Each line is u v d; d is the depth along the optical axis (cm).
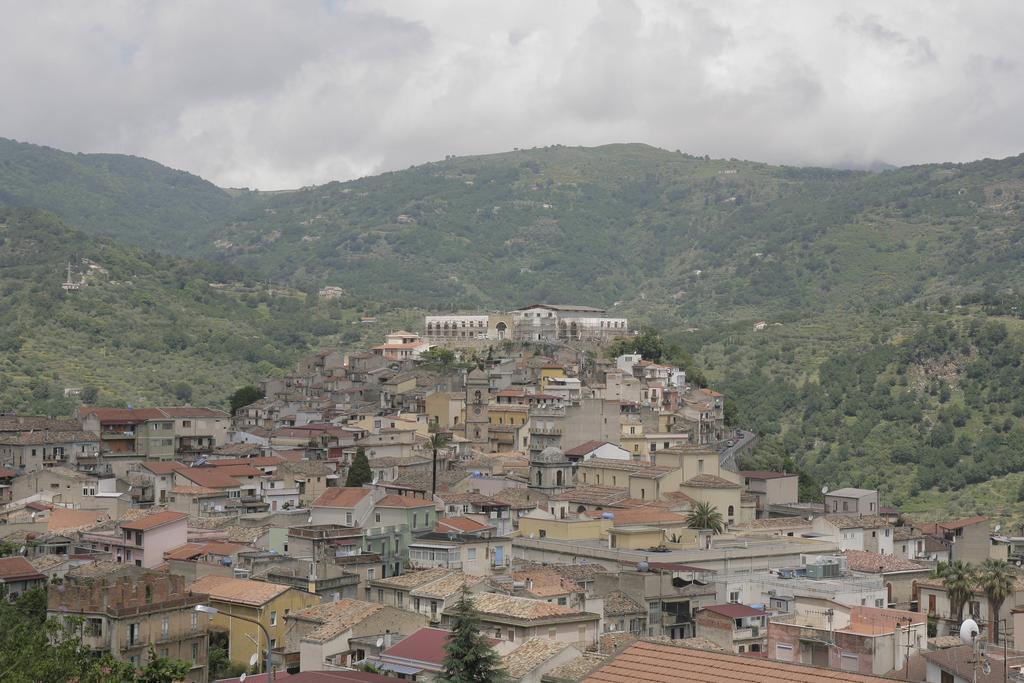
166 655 14562
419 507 19000
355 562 17238
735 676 8850
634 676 9050
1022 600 17562
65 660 12269
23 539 19700
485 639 11388
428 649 13262
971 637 9981
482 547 18225
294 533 18138
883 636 13288
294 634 14962
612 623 16388
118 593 14438
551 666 12231
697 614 16300
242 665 14988
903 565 19375
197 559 17700
